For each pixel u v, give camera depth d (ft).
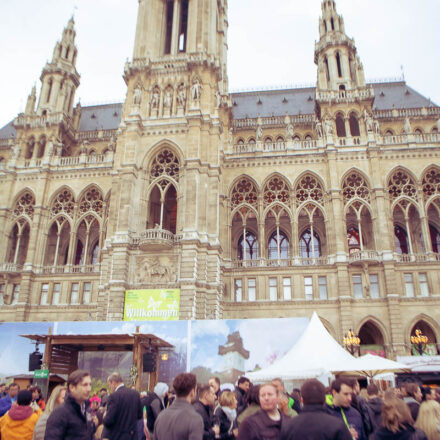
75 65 230.48
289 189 172.55
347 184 170.30
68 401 27.63
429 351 145.79
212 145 164.96
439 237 173.47
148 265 146.61
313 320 72.18
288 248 177.17
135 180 161.48
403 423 26.32
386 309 150.10
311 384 23.38
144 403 42.34
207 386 35.17
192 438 23.84
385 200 164.35
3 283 174.40
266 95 235.40
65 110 212.43
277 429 25.82
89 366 104.06
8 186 187.11
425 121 198.29
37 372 83.35
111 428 32.81
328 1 213.46
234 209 173.47
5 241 180.55
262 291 159.53
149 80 179.52
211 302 142.72
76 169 186.39
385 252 155.33
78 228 190.19
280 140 204.64
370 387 43.37
